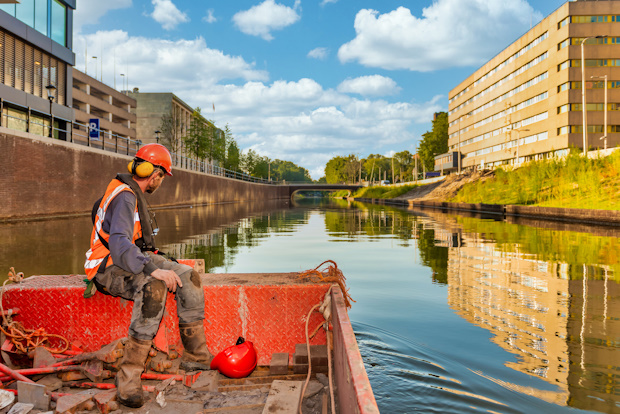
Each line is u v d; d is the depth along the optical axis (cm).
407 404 262
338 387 226
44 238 1188
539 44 6359
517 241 1275
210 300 287
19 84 2822
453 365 329
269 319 288
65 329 284
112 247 232
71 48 3356
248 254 967
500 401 267
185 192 4209
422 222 2208
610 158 2692
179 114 8188
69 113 3325
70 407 214
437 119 11975
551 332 414
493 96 8069
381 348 365
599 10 5616
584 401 270
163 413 221
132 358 235
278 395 229
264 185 9288
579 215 2123
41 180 2155
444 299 556
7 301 282
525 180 3425
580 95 5672
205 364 271
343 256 960
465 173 5472
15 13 2753
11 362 273
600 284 649
